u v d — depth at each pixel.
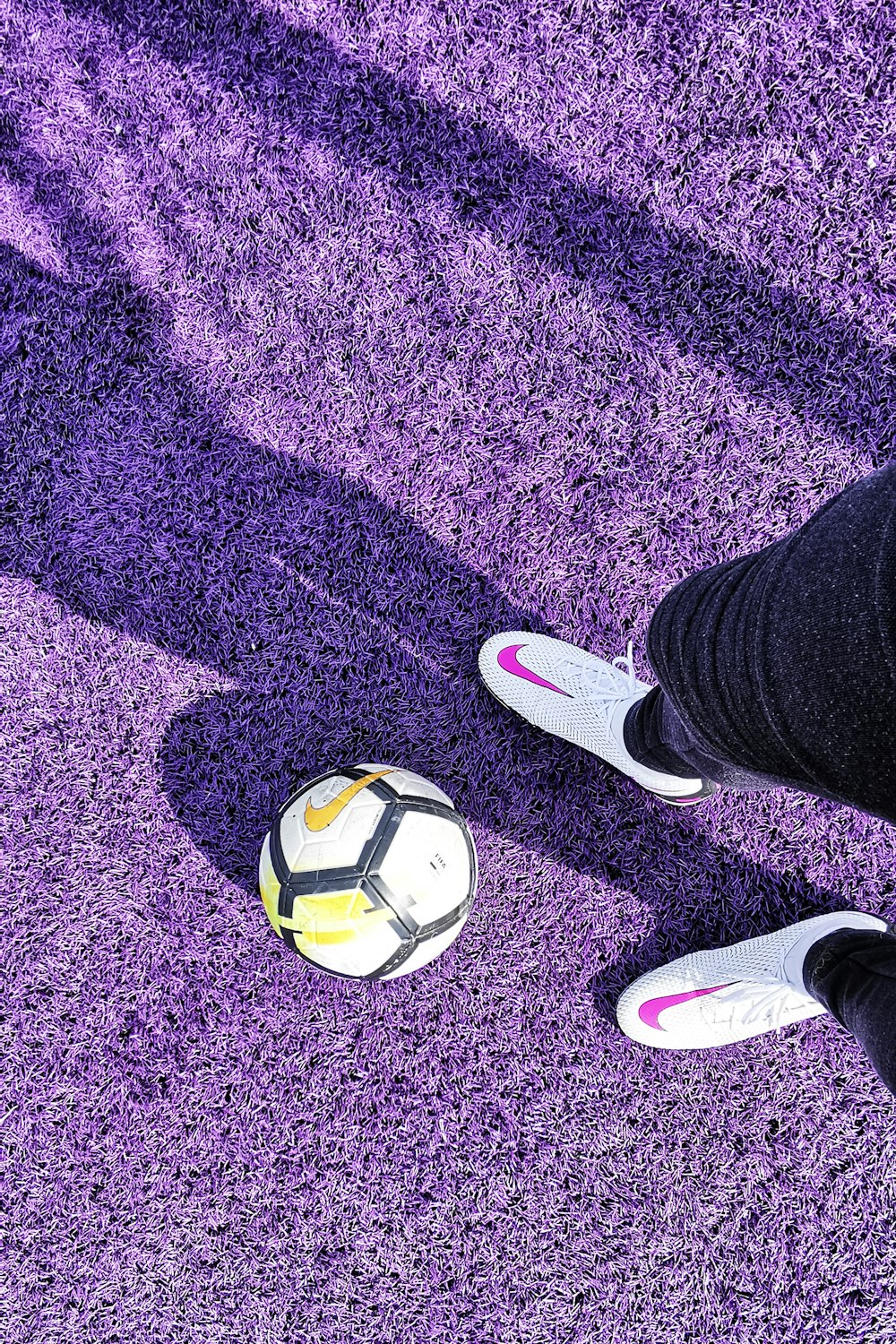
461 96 1.34
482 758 1.34
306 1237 1.30
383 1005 1.32
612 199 1.35
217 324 1.36
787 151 1.34
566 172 1.35
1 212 1.37
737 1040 1.27
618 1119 1.31
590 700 1.25
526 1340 1.29
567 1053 1.32
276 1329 1.29
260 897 1.33
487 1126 1.31
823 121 1.34
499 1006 1.32
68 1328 1.30
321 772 1.34
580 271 1.35
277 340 1.36
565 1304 1.29
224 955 1.33
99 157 1.36
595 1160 1.31
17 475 1.37
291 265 1.36
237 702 1.35
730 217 1.34
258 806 1.34
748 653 0.62
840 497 0.60
